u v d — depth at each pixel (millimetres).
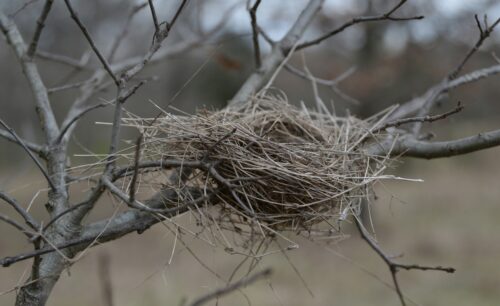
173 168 2035
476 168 15977
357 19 2521
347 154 2324
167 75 12195
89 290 6594
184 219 2271
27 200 9945
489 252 8914
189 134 2070
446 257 8711
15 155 11539
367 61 10430
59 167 2143
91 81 2885
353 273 7770
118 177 1892
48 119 2363
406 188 13820
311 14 3027
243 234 2150
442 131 9719
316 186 2127
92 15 10250
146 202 2027
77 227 1949
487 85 9258
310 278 7363
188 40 3846
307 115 2654
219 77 12523
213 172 1864
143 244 8398
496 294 7066
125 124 2115
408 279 7793
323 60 10586
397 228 10391
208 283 6668
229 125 2156
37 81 2496
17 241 8953
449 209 11703
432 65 9789
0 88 10258
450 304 6746
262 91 2666
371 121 3031
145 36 8008
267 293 6668
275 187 2086
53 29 10219
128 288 6566
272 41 2932
